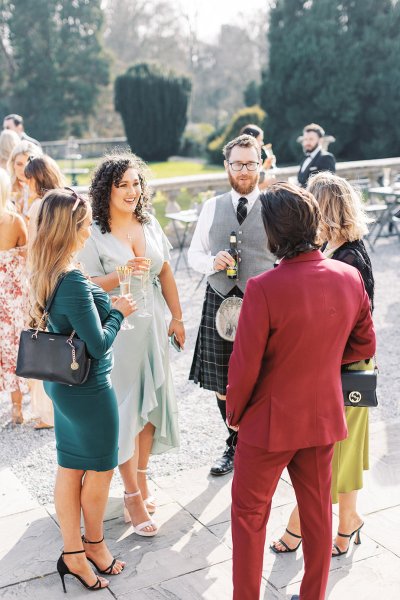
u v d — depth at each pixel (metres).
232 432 3.63
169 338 3.36
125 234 3.03
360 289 2.30
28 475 3.74
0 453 4.02
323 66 25.50
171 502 3.40
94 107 41.41
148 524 3.11
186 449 4.00
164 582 2.80
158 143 29.42
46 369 2.45
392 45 25.27
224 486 3.55
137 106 28.97
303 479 2.33
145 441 3.23
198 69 50.25
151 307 3.06
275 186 2.26
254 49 49.00
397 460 3.75
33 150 4.78
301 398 2.22
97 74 41.34
